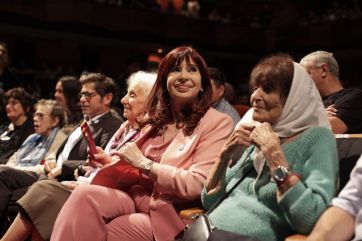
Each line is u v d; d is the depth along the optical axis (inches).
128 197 90.9
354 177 61.2
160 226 85.3
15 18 412.2
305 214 62.3
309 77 71.1
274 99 69.5
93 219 85.2
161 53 521.0
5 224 116.8
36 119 150.3
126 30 486.6
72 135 136.1
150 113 98.0
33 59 462.3
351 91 116.3
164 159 89.7
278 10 608.4
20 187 120.6
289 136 70.6
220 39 551.8
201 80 92.9
